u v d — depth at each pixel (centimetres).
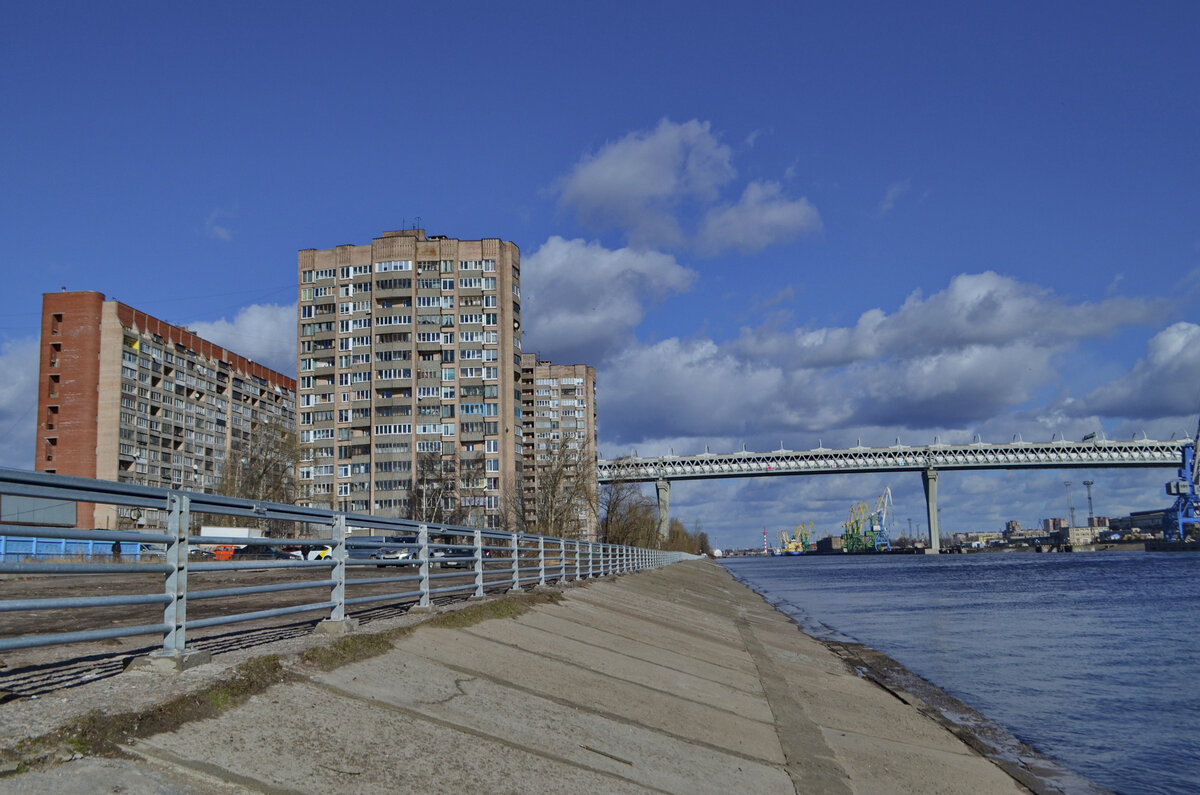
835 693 2320
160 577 3219
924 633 4831
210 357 14200
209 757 819
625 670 1817
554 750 1139
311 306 13738
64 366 11738
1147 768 1895
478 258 13550
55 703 838
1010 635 4719
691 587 6456
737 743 1457
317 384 13625
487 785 956
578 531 9550
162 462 12825
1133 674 3266
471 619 1811
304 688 1073
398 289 13388
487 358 13388
